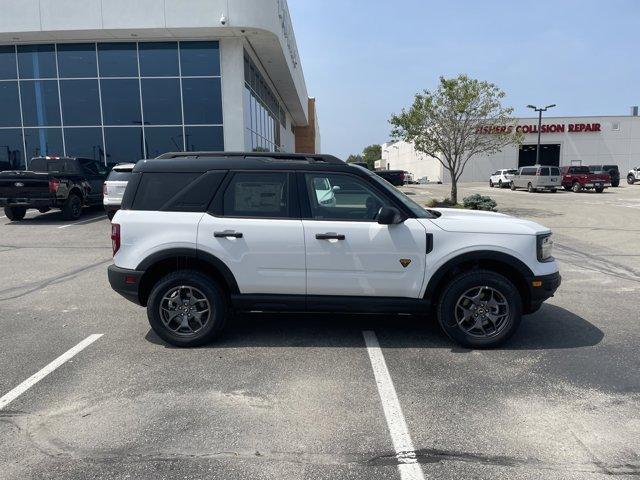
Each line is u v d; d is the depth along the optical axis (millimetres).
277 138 34438
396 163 94250
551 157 55312
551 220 16484
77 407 3738
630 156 54219
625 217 17203
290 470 2969
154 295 4855
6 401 3836
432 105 19297
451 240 4734
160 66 19359
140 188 4977
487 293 4832
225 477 2904
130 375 4305
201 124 19641
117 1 17688
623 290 7336
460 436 3328
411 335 5266
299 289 4824
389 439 3297
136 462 3049
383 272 4758
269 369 4414
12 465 3016
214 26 17844
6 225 14477
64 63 19375
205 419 3555
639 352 4805
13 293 7160
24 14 17766
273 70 26594
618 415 3594
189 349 4902
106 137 19625
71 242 11648
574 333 5355
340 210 4859
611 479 2871
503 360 4602
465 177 56656
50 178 14328
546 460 3055
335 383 4129
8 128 19734
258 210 4867
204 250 4797
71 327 5633
